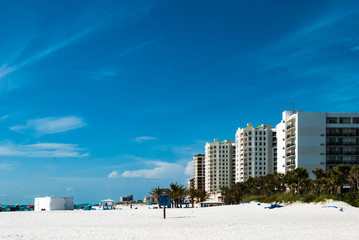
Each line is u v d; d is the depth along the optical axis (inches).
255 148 7647.6
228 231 1128.2
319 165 4301.2
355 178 2746.1
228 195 6358.3
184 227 1333.7
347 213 2166.6
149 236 989.2
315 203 2901.1
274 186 4082.2
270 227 1269.7
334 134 4387.3
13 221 1892.2
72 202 4180.6
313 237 930.7
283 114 5064.0
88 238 939.3
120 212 3228.3
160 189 5398.6
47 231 1181.7
